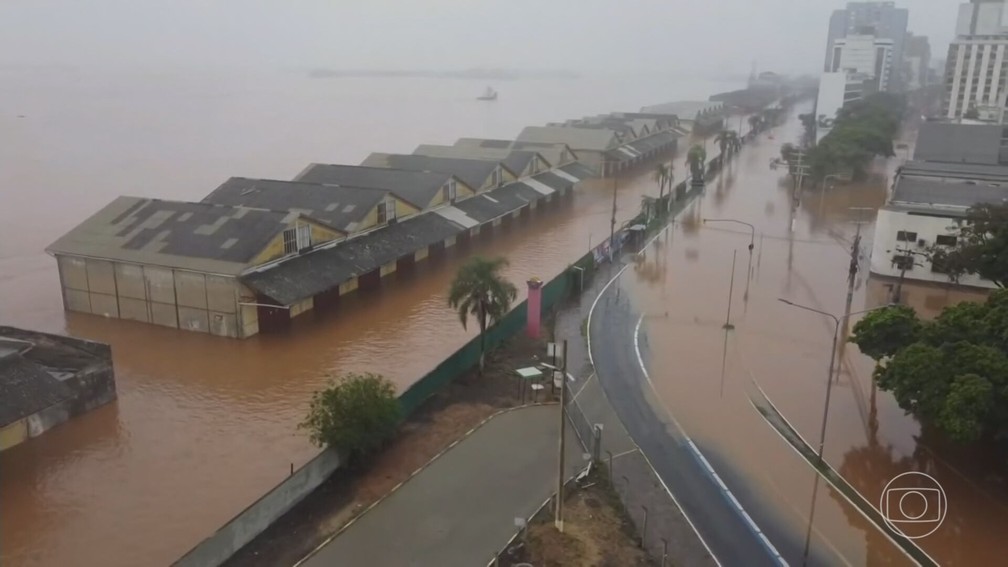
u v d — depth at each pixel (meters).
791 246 80.31
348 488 33.12
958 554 30.47
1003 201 66.25
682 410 42.38
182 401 41.34
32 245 75.44
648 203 89.31
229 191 69.06
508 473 34.78
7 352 37.47
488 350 48.16
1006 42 195.75
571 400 42.75
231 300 49.41
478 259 45.81
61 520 30.67
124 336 50.28
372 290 62.41
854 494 34.53
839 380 47.00
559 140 128.38
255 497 32.53
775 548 30.48
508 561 28.67
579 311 58.38
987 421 33.34
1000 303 38.09
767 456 37.72
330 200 65.88
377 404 35.00
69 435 37.44
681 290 64.50
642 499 33.47
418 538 29.83
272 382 43.97
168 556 28.67
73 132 180.88
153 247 52.28
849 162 115.81
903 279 67.06
